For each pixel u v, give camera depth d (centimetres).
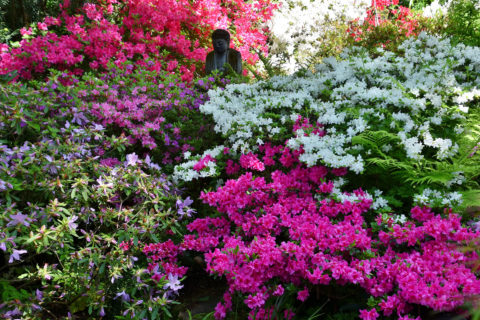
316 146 304
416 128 310
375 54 461
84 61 629
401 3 892
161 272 288
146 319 260
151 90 464
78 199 271
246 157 326
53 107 337
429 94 332
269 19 863
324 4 805
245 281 244
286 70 756
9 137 316
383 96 333
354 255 244
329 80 384
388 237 243
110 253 258
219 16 771
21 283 270
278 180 304
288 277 255
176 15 697
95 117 375
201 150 393
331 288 251
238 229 287
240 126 343
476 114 313
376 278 231
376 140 291
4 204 254
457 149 291
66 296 256
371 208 272
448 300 200
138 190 279
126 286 269
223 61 620
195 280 314
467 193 244
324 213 274
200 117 421
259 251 248
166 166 371
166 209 306
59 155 287
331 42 649
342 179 290
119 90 471
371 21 670
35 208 244
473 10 480
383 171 287
